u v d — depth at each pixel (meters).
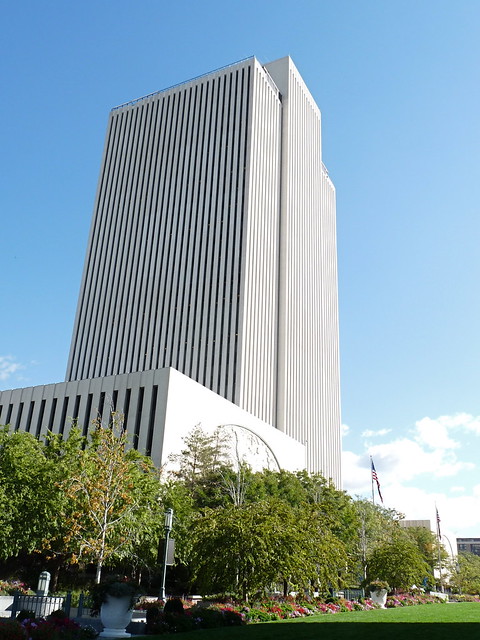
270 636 16.86
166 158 93.94
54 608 20.00
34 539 29.64
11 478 29.86
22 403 58.72
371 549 54.50
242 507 28.55
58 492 29.83
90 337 87.25
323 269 110.69
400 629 19.14
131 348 82.56
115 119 103.06
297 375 89.69
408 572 40.09
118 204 95.44
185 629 19.00
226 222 83.31
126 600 18.44
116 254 91.44
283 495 47.56
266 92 94.75
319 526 32.78
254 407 75.31
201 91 95.31
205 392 55.12
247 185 83.75
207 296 80.06
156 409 49.41
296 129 102.44
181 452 49.09
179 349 78.88
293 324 90.69
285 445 70.62
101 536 28.83
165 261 86.12
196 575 26.20
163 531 33.19
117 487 29.83
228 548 24.55
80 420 53.97
